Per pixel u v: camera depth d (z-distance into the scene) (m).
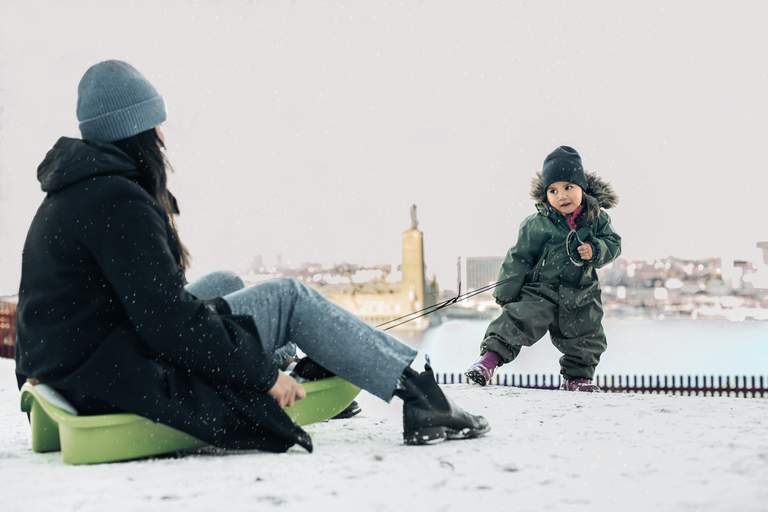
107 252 2.15
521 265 5.01
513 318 4.91
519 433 2.60
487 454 2.23
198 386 2.21
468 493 1.80
